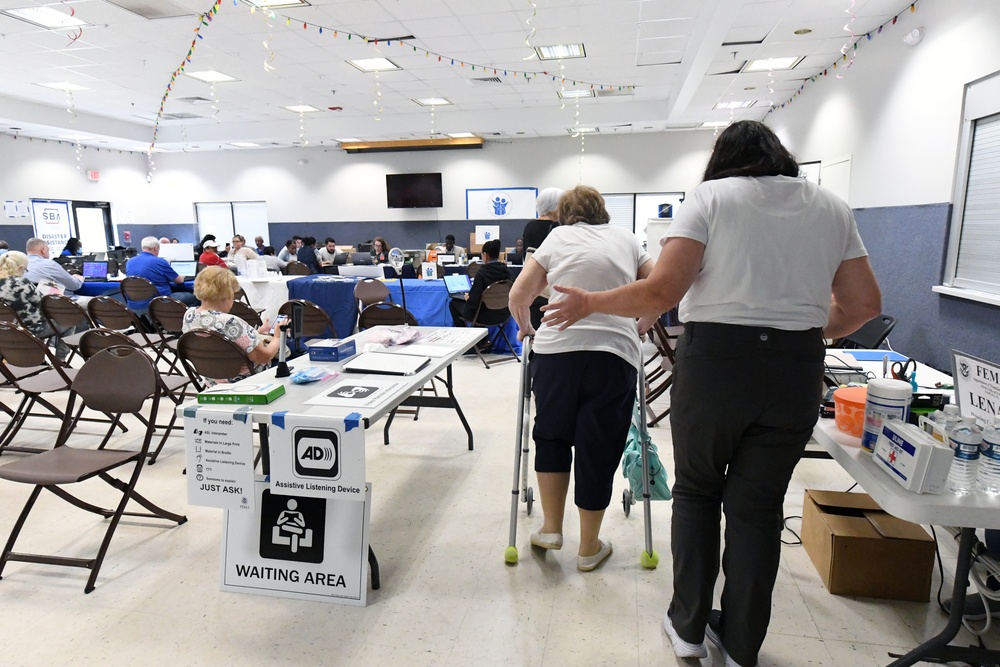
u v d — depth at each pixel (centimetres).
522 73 791
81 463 207
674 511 154
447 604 190
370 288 548
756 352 129
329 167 1306
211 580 205
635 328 202
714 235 133
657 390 362
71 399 236
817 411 135
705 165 153
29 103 938
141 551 224
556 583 200
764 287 129
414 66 751
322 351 237
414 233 1292
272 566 195
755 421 133
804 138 770
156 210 1386
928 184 445
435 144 1220
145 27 597
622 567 209
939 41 431
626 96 953
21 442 337
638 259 202
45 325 446
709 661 160
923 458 120
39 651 169
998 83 359
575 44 664
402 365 225
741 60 650
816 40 580
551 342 192
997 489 122
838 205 134
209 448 178
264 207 1354
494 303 531
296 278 589
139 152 1335
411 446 331
